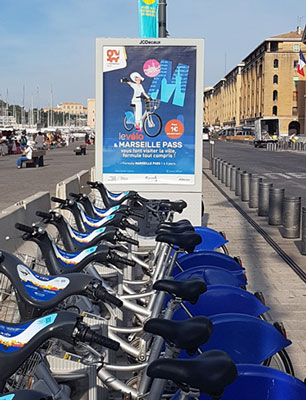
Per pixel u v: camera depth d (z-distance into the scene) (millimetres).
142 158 8234
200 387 1743
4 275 2592
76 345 1919
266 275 7402
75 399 2709
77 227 4676
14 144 48438
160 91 8141
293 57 93625
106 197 6324
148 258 5191
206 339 2076
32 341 1873
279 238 10000
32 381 2322
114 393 2980
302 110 94500
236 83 124438
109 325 3275
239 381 2641
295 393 2625
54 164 33562
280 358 3484
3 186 19797
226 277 4195
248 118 110188
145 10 12195
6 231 5004
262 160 36906
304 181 21547
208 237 5770
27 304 2330
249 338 3170
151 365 1804
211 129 126500
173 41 8039
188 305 3623
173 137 8203
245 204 14906
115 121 8195
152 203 6492
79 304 3254
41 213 3771
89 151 54375
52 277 2375
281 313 5816
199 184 8250
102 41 8062
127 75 8109
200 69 8078
